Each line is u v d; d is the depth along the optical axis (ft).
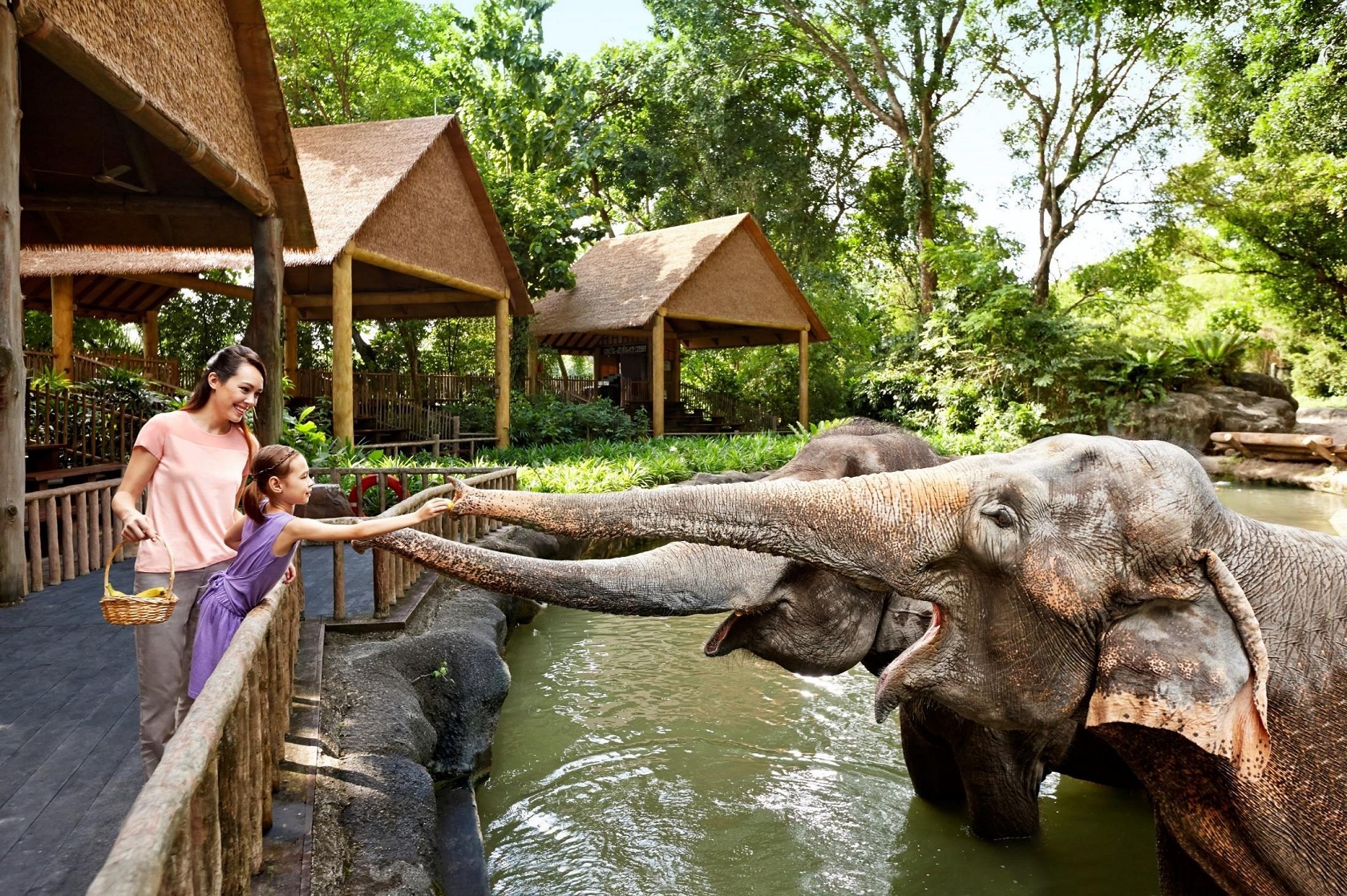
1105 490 8.57
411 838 11.99
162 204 33.24
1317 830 8.04
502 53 85.51
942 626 8.84
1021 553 8.48
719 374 121.29
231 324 91.45
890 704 8.91
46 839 10.42
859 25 106.42
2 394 21.04
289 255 46.85
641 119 124.57
